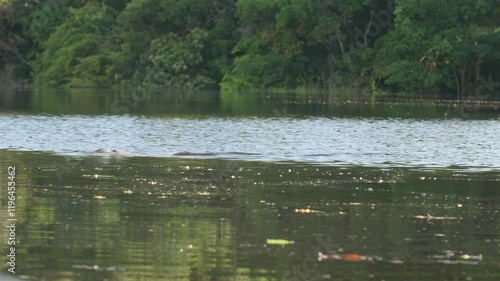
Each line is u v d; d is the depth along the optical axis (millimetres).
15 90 130125
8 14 150125
